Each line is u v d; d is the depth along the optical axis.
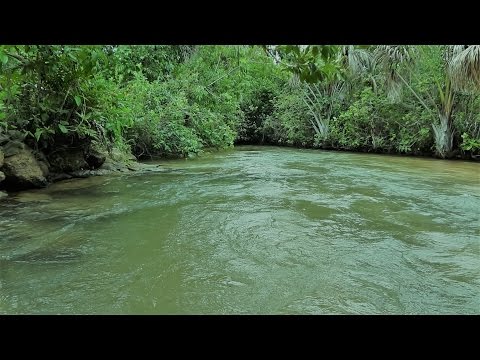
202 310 2.48
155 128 10.72
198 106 12.83
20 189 6.16
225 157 12.05
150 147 11.18
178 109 11.62
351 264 3.29
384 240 3.92
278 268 3.18
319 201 5.63
